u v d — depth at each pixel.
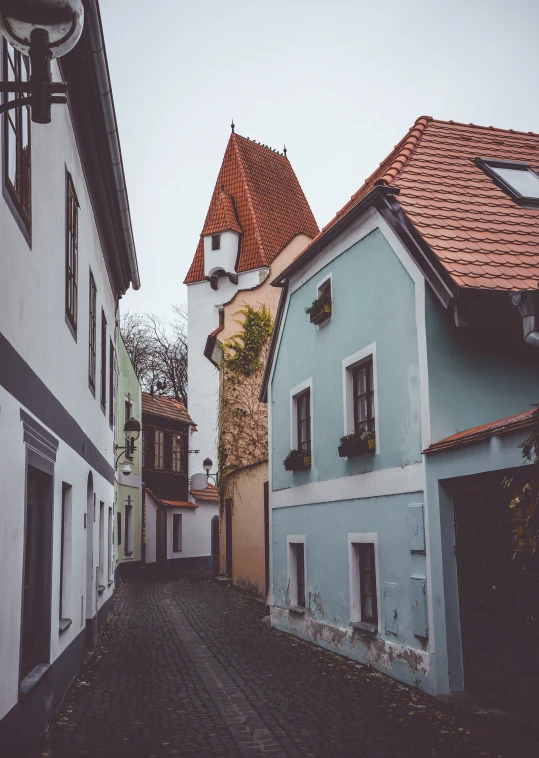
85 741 6.44
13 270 5.20
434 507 8.52
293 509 13.69
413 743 6.44
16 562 5.14
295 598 13.66
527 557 6.88
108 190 10.95
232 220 37.97
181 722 7.18
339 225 11.47
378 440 10.20
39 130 6.38
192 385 40.12
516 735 6.41
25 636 5.95
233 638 12.97
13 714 5.05
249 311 23.97
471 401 8.94
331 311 12.10
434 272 8.85
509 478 6.59
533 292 7.25
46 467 6.41
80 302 9.35
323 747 6.34
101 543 13.47
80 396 9.25
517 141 13.34
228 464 23.97
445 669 8.14
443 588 8.25
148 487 31.38
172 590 22.56
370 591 10.62
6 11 3.66
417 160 11.41
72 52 7.83
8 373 4.94
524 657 6.92
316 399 12.71
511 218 10.30
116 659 10.64
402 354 9.56
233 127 39.88
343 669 10.01
